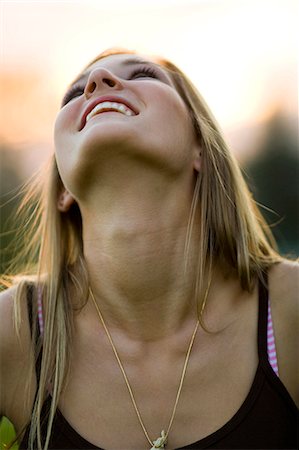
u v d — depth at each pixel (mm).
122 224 2801
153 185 2770
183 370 2848
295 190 9344
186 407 2803
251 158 9219
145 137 2674
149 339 2908
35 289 3158
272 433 2750
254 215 3357
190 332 2902
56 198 3295
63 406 2875
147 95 2816
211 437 2732
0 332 3029
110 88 2828
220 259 3010
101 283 2936
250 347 2875
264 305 2936
